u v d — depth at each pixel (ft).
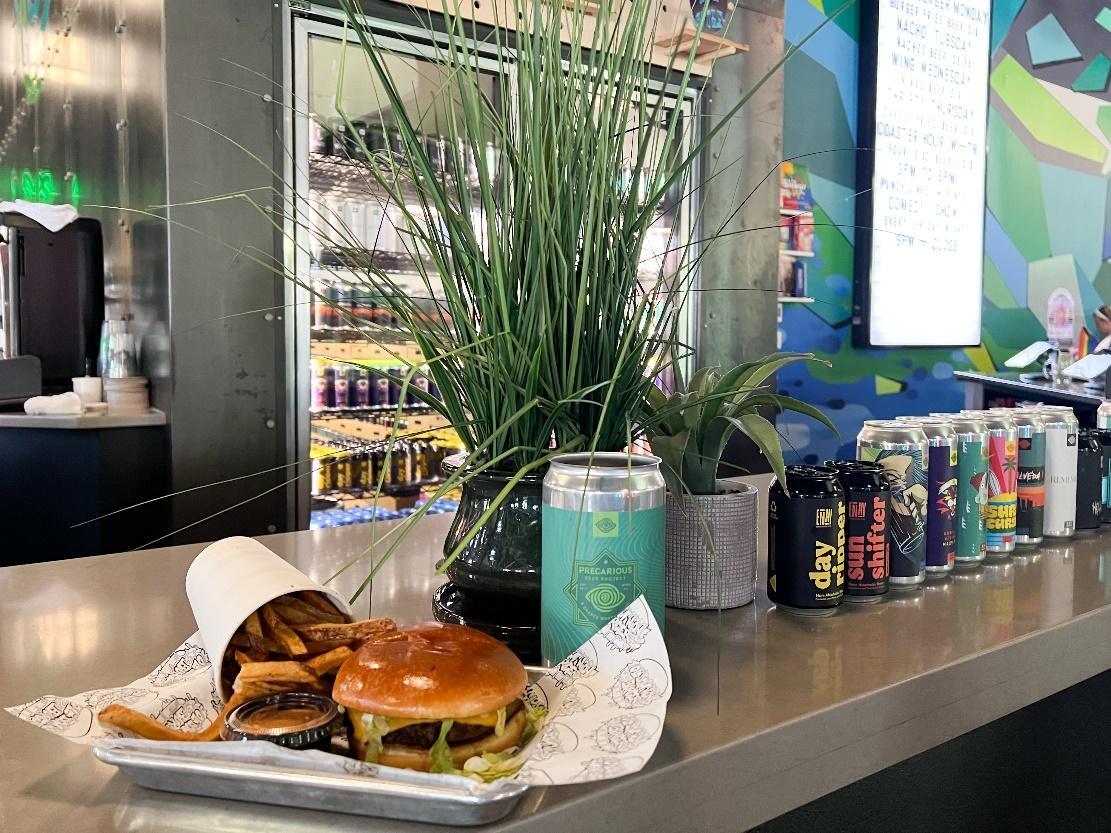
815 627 3.14
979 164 17.83
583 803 1.94
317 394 11.25
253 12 9.09
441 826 1.84
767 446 3.07
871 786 3.26
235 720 2.09
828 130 16.39
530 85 2.73
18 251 10.09
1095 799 4.41
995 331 19.26
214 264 9.14
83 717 2.16
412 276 11.14
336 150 10.27
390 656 2.10
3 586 3.69
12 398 9.70
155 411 9.53
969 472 3.79
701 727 2.30
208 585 2.55
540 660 2.91
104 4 10.19
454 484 2.31
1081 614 3.25
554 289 2.78
